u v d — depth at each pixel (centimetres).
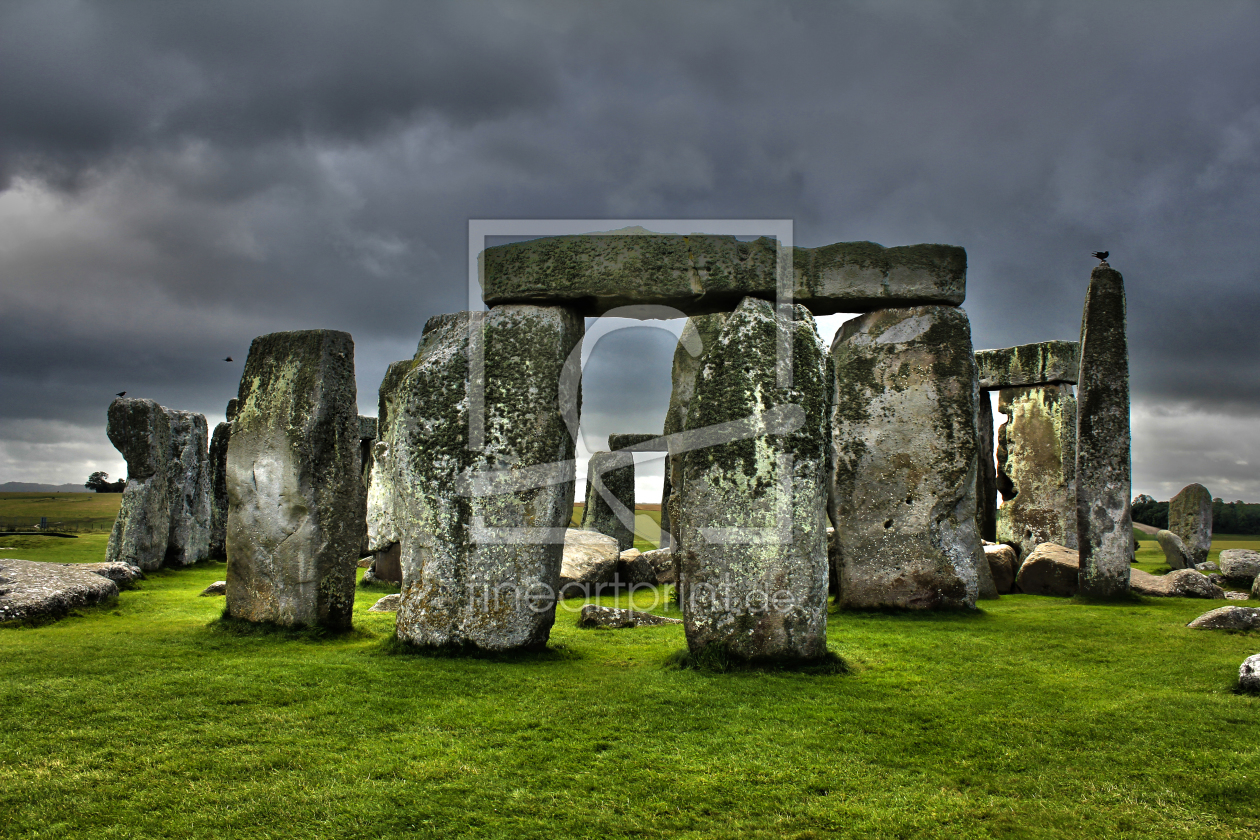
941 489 962
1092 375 1051
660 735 465
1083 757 437
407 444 692
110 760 415
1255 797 389
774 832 356
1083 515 1051
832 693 542
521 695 535
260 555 755
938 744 456
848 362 1006
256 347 798
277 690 533
